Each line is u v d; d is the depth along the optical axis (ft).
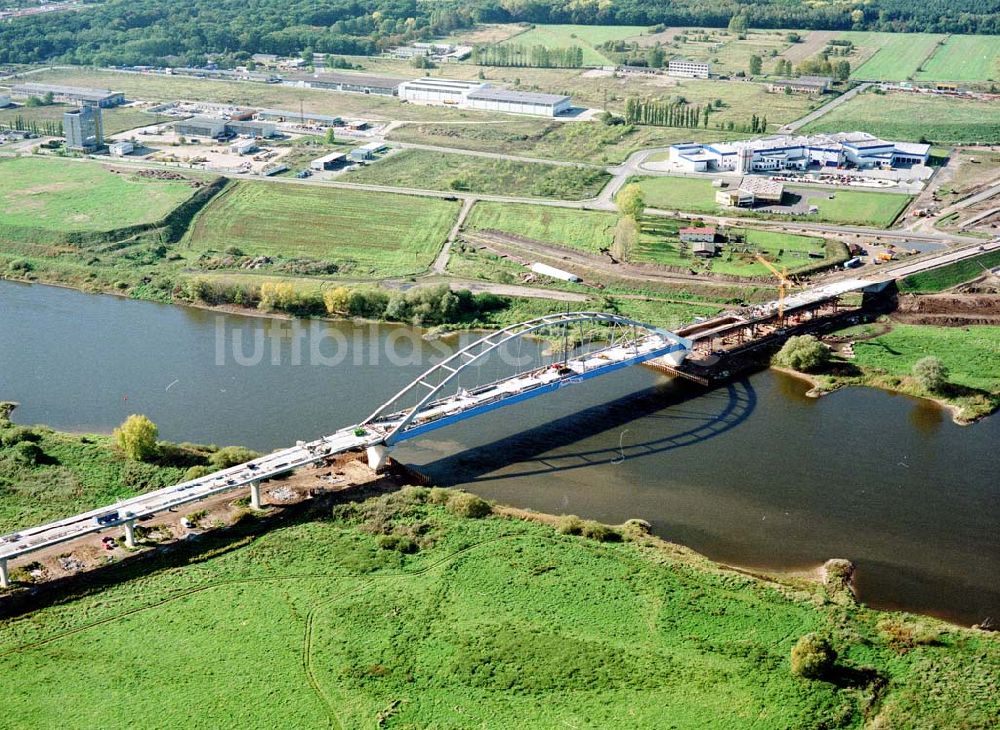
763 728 469.16
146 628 530.27
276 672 503.20
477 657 512.63
